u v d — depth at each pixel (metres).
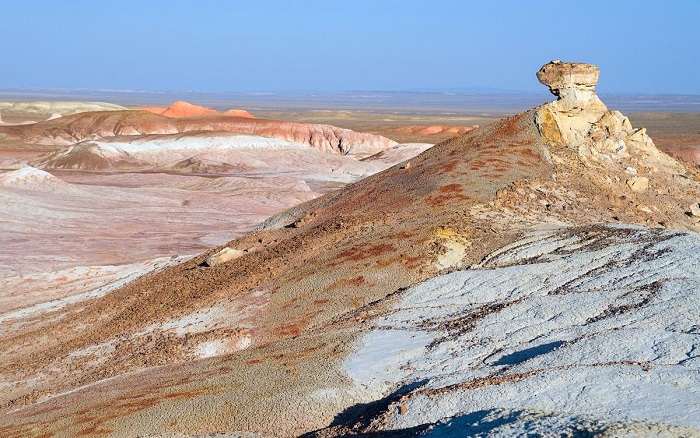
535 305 29.08
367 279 37.28
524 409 18.91
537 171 48.62
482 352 25.50
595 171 49.94
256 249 47.75
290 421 23.36
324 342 29.45
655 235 36.25
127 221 77.06
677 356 21.50
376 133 197.62
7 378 35.78
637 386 19.73
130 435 23.73
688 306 25.44
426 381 23.80
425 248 38.88
